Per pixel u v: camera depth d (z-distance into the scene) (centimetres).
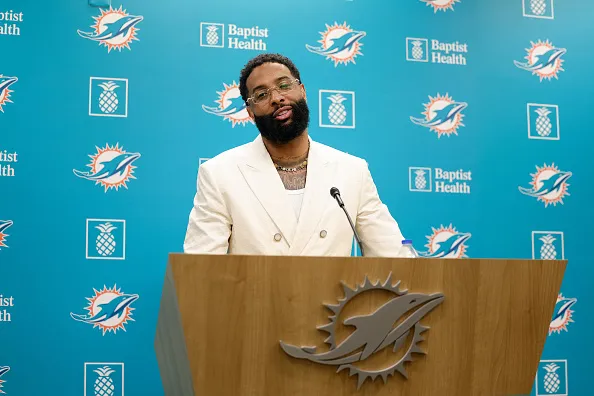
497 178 685
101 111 629
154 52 643
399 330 346
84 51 633
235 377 328
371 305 344
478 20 703
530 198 688
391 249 487
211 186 480
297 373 334
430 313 352
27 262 602
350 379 342
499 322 360
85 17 636
